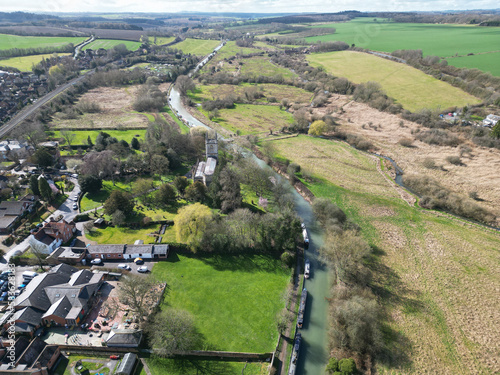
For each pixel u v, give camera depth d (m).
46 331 77.12
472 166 162.50
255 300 87.56
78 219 118.56
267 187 142.50
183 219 103.12
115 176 151.25
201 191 130.38
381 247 110.06
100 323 79.31
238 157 165.50
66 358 71.25
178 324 74.00
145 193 134.75
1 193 126.00
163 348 70.31
